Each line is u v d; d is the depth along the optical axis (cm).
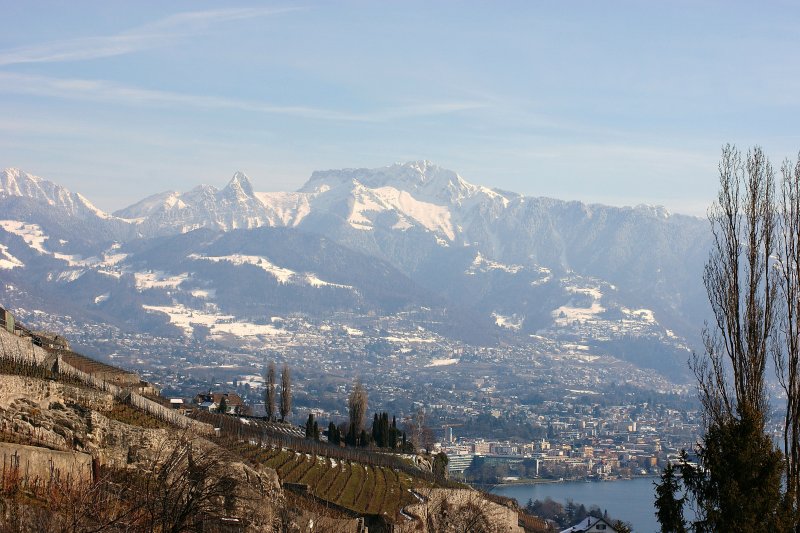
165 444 6388
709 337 6188
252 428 13688
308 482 10538
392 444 18700
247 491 6284
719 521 5175
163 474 5191
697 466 5475
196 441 7531
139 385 12656
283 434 14650
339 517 8531
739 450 5247
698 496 5403
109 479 5419
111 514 4900
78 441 6353
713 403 6050
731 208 6094
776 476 5203
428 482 13625
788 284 5944
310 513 7675
